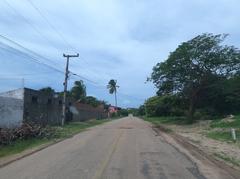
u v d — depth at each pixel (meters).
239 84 50.50
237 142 24.02
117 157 17.23
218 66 47.97
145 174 12.75
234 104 54.81
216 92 51.50
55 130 33.53
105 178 11.99
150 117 97.81
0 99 29.69
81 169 13.77
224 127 35.22
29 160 16.53
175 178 12.07
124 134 33.47
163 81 51.22
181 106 60.59
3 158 16.98
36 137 27.62
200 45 47.78
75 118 62.56
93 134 33.47
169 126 48.34
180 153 18.98
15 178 12.09
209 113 56.09
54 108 48.03
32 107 39.06
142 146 22.44
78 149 20.88
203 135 30.97
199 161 16.08
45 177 12.22
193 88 50.53
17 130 25.77
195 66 48.44
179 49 48.28
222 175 12.67
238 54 48.59
